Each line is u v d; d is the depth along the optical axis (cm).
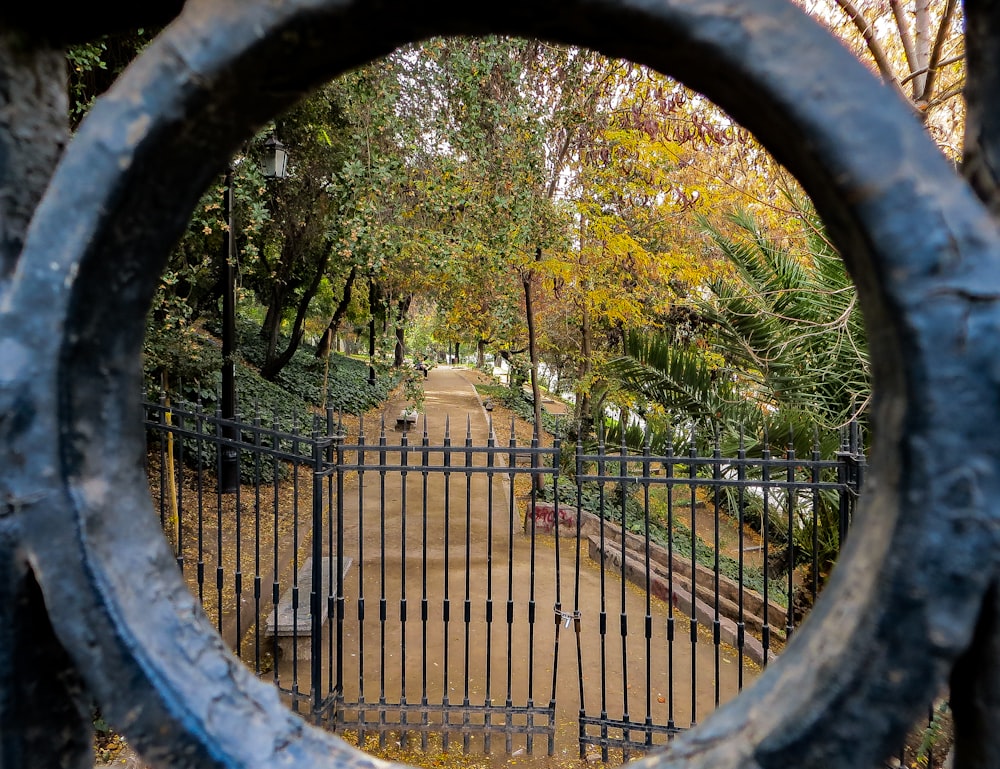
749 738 62
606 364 607
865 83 56
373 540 666
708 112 578
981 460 54
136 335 81
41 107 88
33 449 70
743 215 515
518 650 446
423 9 63
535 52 677
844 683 57
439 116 597
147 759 68
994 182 65
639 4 59
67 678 83
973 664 60
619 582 584
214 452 792
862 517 66
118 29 95
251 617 477
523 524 740
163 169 71
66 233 68
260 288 1322
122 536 75
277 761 67
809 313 480
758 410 509
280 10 63
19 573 73
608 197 724
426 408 1717
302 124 760
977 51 67
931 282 55
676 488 905
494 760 338
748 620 508
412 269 869
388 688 393
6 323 69
